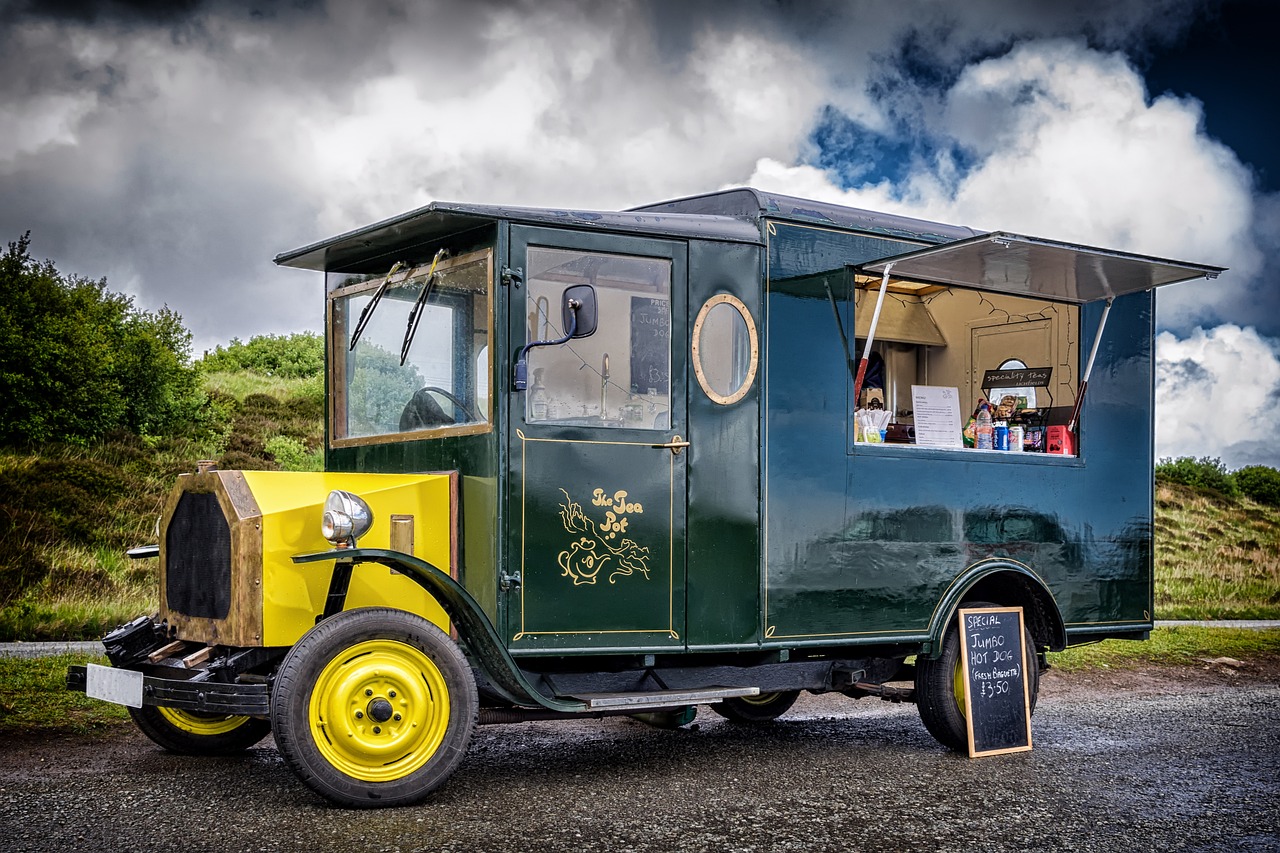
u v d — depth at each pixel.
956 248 5.52
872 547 5.84
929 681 6.03
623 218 5.19
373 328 5.68
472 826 4.20
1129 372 7.05
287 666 4.23
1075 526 6.71
